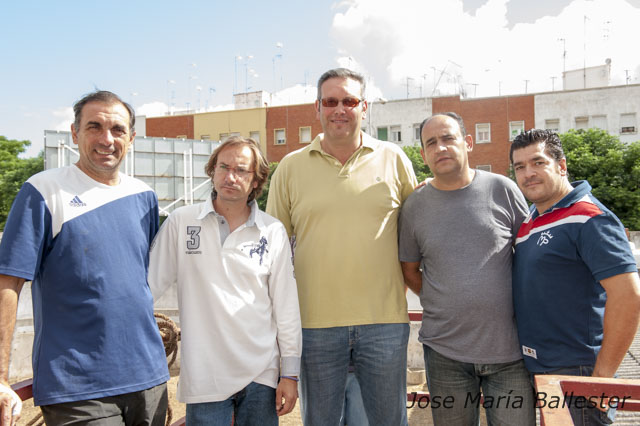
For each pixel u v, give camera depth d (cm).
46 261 232
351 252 298
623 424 340
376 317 295
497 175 305
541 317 267
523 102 3334
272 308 281
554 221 268
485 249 288
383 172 314
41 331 230
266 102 5050
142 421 246
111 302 235
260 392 266
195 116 4056
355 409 344
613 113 3203
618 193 2516
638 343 538
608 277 244
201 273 263
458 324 285
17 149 4600
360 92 310
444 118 294
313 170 313
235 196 266
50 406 226
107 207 244
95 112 242
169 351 389
